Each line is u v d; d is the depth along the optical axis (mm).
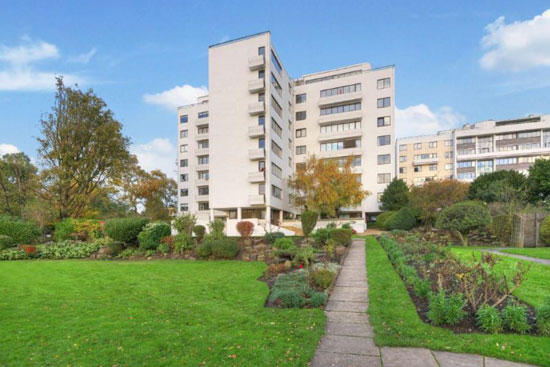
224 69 34562
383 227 29109
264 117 32625
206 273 10828
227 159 33562
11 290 8758
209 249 14016
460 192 26812
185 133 49875
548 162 32031
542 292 6938
